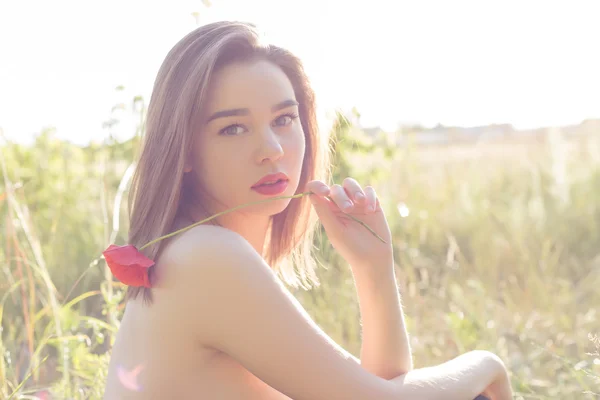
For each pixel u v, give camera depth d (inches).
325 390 59.4
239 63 65.9
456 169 262.8
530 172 247.4
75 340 114.0
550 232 209.8
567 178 233.0
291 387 59.6
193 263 60.0
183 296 60.1
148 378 61.8
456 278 182.2
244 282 59.2
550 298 166.2
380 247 72.6
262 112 65.4
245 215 70.7
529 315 159.0
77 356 111.8
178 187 65.1
